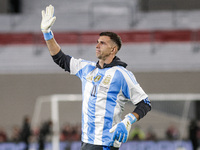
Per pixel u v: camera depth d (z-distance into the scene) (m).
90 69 13.38
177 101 69.06
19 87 75.38
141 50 78.81
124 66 13.32
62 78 76.00
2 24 87.38
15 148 53.06
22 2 96.00
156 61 77.12
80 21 87.12
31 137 54.28
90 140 12.70
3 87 75.38
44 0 95.94
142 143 53.53
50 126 55.25
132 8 86.75
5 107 73.69
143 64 76.69
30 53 80.00
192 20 85.75
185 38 80.31
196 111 67.94
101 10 93.94
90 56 77.88
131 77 12.95
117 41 13.27
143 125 64.69
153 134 54.38
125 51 78.62
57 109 72.31
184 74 75.00
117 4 94.00
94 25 85.94
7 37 82.00
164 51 78.62
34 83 75.69
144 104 12.86
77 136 54.72
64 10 94.56
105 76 12.88
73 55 78.00
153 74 75.19
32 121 71.31
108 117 12.66
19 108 73.62
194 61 76.94
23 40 81.94
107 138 12.58
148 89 74.12
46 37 13.77
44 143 53.53
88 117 12.81
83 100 13.15
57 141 54.56
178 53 78.25
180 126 65.50
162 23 85.31
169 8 92.44
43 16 13.88
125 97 13.05
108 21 86.38
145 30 81.31
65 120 70.81
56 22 86.69
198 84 73.88
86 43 80.75
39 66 77.81
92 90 12.87
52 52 13.88
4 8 92.00
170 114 67.44
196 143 52.03
